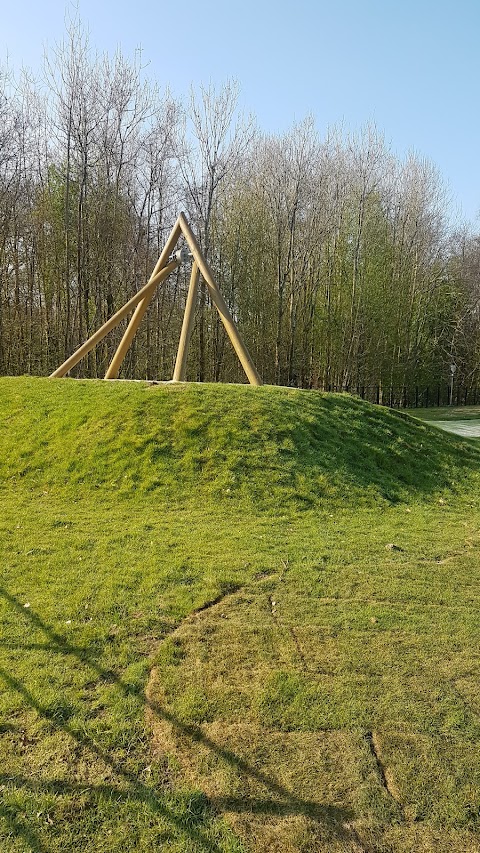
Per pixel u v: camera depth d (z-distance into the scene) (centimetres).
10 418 1165
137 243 2772
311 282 3294
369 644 462
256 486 923
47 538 696
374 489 978
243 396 1208
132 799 298
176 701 379
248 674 413
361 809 297
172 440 1037
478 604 549
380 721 365
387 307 3438
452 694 395
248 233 3061
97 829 280
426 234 3866
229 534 736
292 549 687
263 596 549
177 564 617
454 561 676
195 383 1290
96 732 346
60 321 2867
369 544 728
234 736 347
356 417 1240
